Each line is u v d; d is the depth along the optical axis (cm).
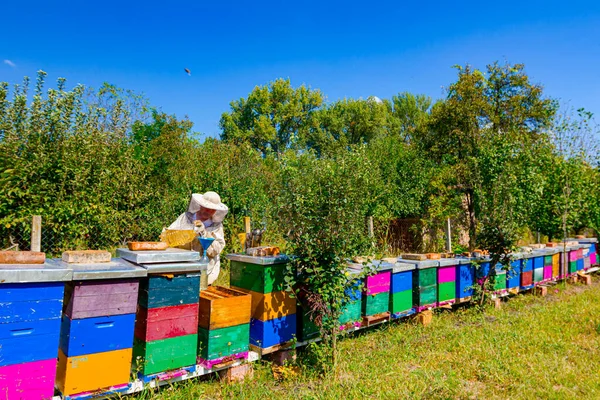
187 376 384
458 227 1411
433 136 1644
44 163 797
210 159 1103
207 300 397
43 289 305
